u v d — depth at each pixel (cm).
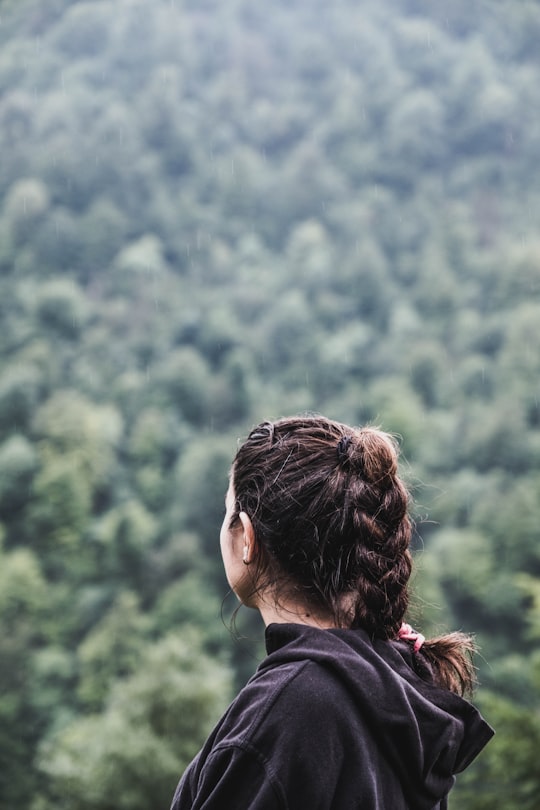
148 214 13388
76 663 4722
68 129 14312
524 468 6556
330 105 16575
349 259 11831
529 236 12300
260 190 14500
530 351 8331
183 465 6981
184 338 10275
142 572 5703
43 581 5544
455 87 15612
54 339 9894
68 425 7356
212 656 4612
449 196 14025
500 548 5228
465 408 8062
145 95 15650
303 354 9769
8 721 3859
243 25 19375
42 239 11925
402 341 9794
